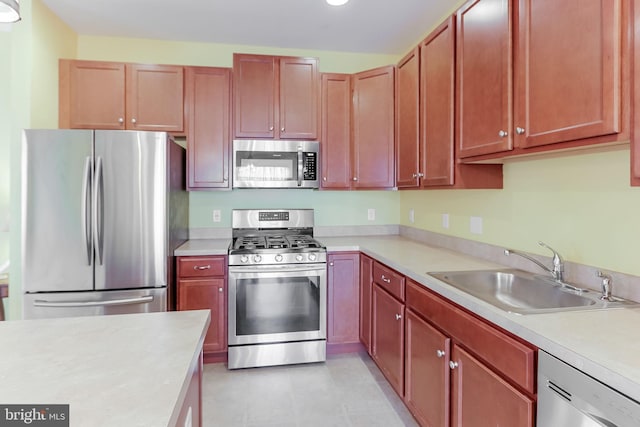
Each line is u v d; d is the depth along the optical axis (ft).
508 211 6.55
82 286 7.30
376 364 8.25
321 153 9.83
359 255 9.21
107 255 7.36
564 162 5.35
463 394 4.71
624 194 4.47
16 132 7.66
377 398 7.38
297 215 10.79
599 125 3.66
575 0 3.92
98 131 7.27
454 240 8.25
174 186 8.32
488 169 6.62
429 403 5.60
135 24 9.14
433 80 7.14
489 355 4.17
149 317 3.89
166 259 7.71
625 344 3.12
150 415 2.12
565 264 5.29
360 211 11.27
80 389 2.40
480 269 6.18
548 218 5.65
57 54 8.75
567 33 4.03
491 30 5.34
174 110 9.21
